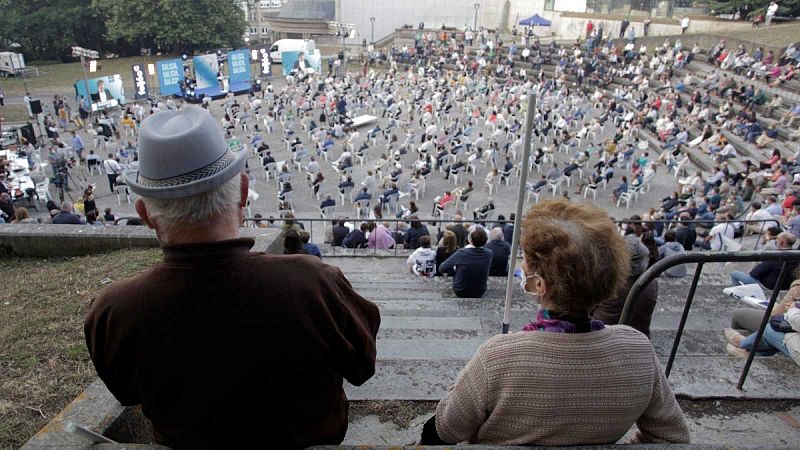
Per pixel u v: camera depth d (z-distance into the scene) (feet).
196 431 5.15
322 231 69.62
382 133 108.06
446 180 85.66
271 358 4.92
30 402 12.11
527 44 164.66
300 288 5.06
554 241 5.91
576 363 5.84
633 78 132.05
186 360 4.88
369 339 5.86
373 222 47.24
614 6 169.48
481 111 120.37
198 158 4.91
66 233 23.31
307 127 110.42
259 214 74.79
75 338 14.90
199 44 193.16
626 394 5.89
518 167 89.40
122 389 5.45
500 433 6.12
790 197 57.11
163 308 4.86
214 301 4.85
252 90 148.05
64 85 156.15
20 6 191.62
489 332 21.11
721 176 72.69
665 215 58.23
